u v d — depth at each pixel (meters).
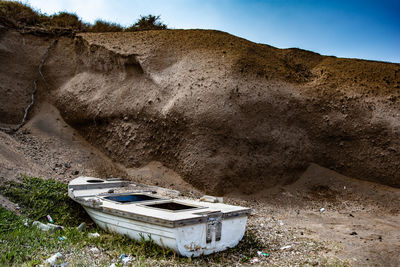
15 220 6.64
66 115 14.01
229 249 6.31
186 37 14.41
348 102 12.89
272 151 11.94
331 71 14.06
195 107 11.84
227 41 14.16
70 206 8.19
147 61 13.47
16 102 13.77
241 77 12.55
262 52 14.34
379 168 11.88
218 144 11.37
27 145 12.09
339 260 6.05
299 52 15.44
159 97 12.70
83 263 5.10
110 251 5.70
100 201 6.95
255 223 8.53
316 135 12.59
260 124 12.04
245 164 11.36
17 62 14.64
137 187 9.41
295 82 13.65
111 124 13.12
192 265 5.35
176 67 13.23
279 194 11.25
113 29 17.20
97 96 13.67
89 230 7.23
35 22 16.38
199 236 5.76
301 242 7.13
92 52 14.51
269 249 6.59
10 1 16.33
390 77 13.70
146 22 17.69
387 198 11.10
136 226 6.10
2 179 8.39
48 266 4.84
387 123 12.27
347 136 12.45
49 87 14.78
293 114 12.62
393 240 7.49
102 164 12.40
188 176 11.23
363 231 8.21
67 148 12.78
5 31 14.95
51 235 6.17
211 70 12.70
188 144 11.56
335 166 12.32
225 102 11.82
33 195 8.07
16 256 5.13
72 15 17.72
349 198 11.26
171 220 5.36
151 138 12.34
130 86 13.49
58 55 15.47
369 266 5.89
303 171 12.20
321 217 9.55
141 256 5.46
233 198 10.70
